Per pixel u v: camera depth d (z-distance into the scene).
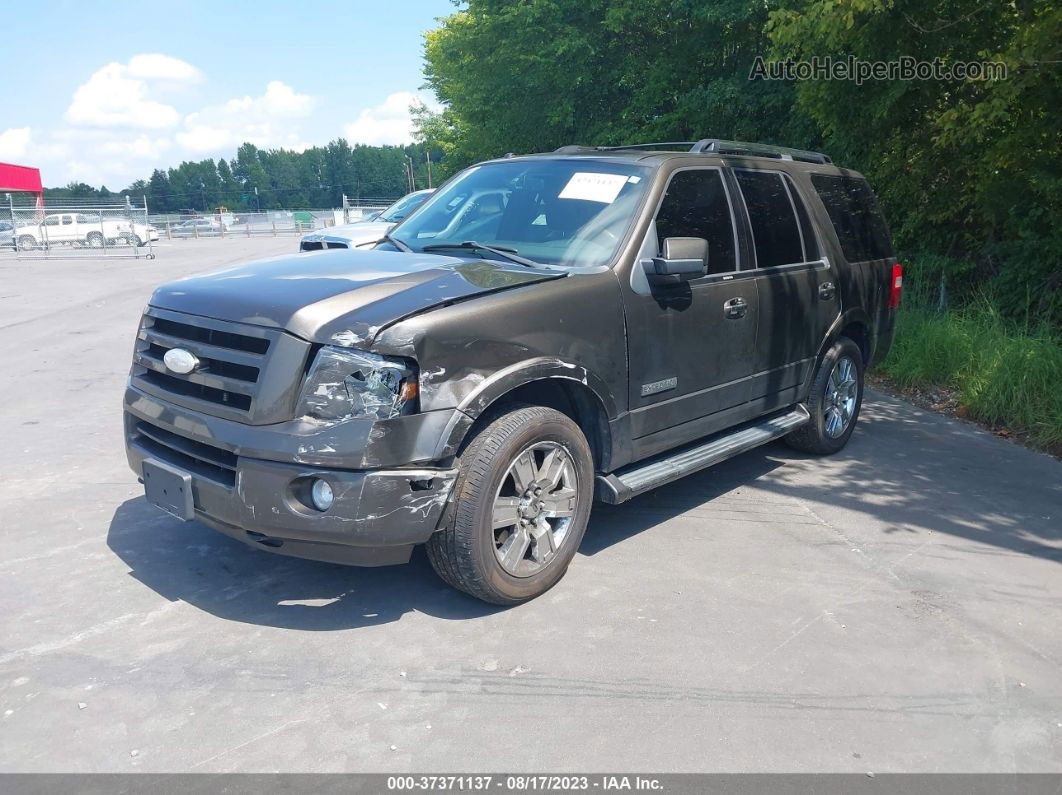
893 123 10.14
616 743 2.98
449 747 2.93
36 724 3.01
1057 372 7.45
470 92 18.45
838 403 6.34
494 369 3.65
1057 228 9.16
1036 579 4.43
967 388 7.95
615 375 4.21
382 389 3.37
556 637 3.68
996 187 9.56
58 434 6.46
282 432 3.36
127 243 31.92
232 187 150.62
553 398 4.28
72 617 3.76
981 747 3.04
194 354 3.70
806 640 3.72
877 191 11.48
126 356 9.56
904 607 4.07
